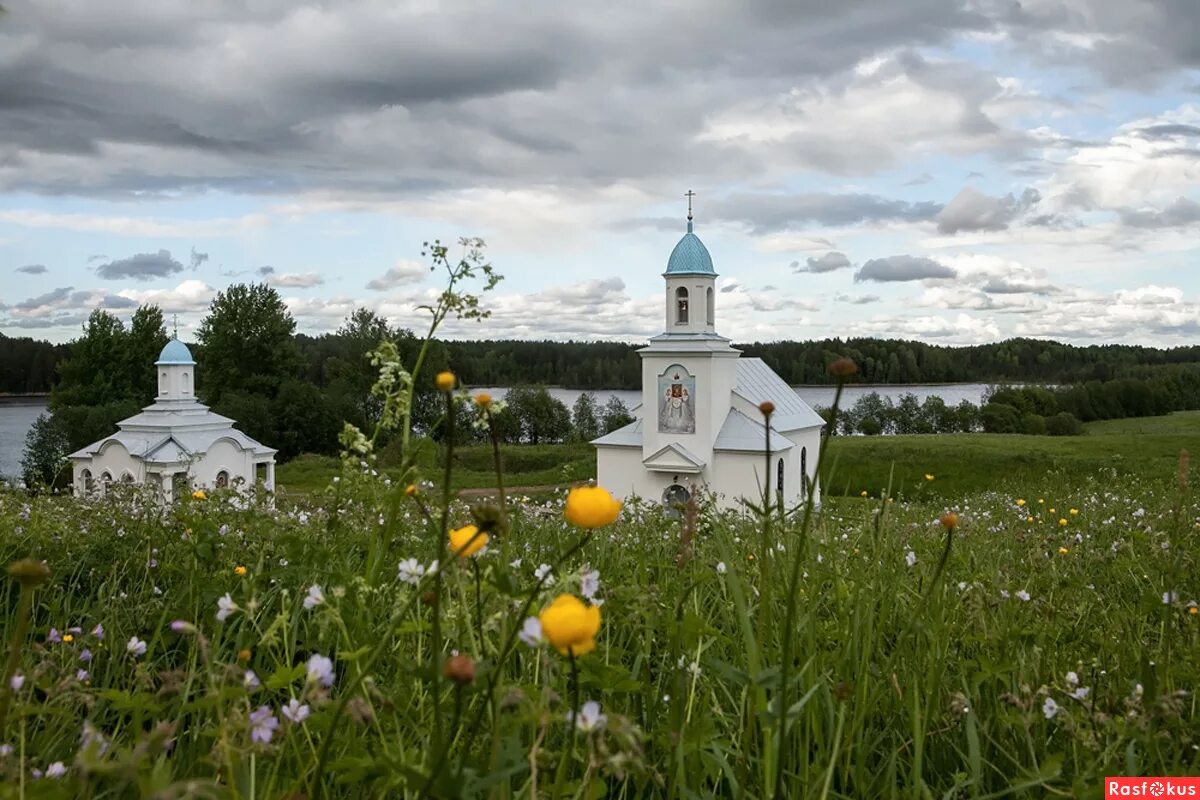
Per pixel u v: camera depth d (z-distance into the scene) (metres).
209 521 5.91
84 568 5.46
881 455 49.75
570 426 98.94
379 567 3.51
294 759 2.73
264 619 4.07
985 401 124.25
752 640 2.51
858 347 169.50
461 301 3.93
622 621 3.58
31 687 2.67
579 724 1.88
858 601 3.82
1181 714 3.04
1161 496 11.65
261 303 87.62
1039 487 16.28
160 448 48.69
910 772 3.13
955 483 44.84
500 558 3.30
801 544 2.26
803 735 3.10
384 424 3.81
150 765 2.41
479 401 2.73
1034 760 2.78
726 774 2.67
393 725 2.64
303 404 83.69
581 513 2.02
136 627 4.16
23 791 1.99
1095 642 3.88
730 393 44.56
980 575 4.67
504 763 1.95
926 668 3.46
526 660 2.99
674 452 42.47
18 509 7.44
